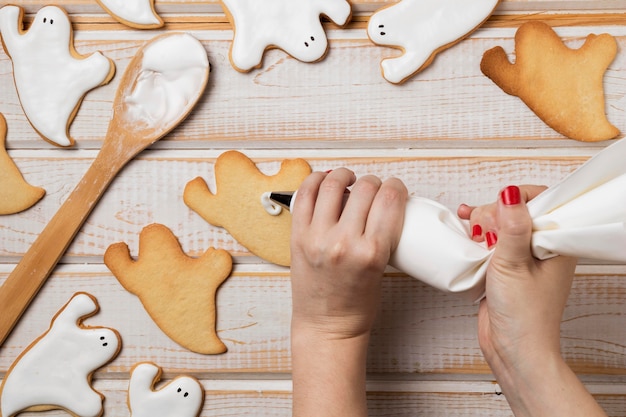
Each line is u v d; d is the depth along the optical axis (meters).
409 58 0.82
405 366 0.84
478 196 0.83
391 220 0.73
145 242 0.83
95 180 0.83
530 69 0.82
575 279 0.83
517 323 0.71
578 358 0.83
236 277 0.84
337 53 0.83
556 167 0.83
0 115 0.83
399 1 0.82
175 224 0.84
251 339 0.84
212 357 0.84
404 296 0.84
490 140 0.83
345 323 0.75
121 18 0.82
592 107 0.82
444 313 0.84
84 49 0.83
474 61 0.83
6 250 0.84
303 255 0.75
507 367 0.72
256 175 0.83
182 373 0.84
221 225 0.83
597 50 0.82
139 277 0.83
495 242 0.74
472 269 0.72
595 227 0.68
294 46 0.82
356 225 0.73
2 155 0.83
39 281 0.83
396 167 0.83
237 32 0.82
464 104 0.83
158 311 0.83
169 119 0.82
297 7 0.82
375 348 0.84
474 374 0.84
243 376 0.85
